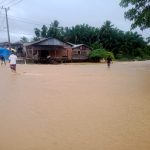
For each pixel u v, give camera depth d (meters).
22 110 10.30
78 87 16.48
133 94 13.71
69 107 10.77
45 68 35.25
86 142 6.96
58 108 10.62
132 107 10.68
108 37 83.19
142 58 87.00
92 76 23.94
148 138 7.21
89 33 82.44
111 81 19.81
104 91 14.86
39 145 6.79
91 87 16.58
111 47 83.50
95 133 7.63
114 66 43.41
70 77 22.84
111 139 7.15
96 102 11.75
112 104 11.29
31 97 13.00
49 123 8.57
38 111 10.11
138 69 34.56
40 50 57.28
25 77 22.58
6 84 17.91
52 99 12.49
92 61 61.84
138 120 8.82
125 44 84.38
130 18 37.03
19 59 55.78
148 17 33.47
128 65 47.09
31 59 52.81
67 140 7.11
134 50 87.50
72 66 42.00
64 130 7.88
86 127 8.16
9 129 8.02
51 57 53.22
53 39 55.75
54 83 18.58
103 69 34.56
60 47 56.84
